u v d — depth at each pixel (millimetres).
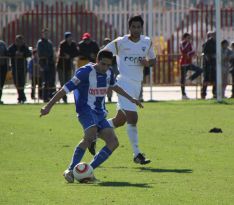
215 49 60156
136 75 31281
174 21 76812
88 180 25812
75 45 58219
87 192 24047
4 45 58281
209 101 57812
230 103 55875
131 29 31109
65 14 75188
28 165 29656
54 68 58406
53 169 28719
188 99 60688
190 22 76750
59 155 32156
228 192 23891
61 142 35969
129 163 30406
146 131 39938
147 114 48500
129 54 31172
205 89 61062
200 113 48938
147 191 24125
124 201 22531
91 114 26578
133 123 30562
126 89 31062
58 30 74688
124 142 36125
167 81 71562
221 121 44281
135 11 76312
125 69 31250
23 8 75750
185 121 44406
